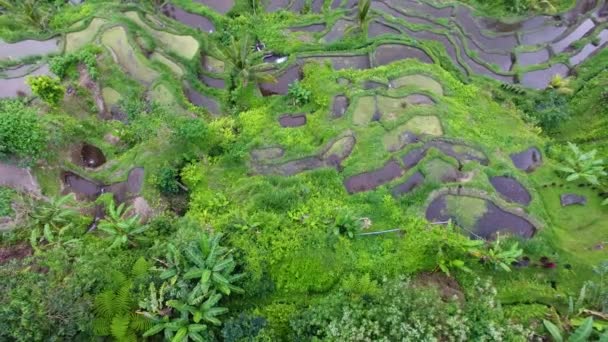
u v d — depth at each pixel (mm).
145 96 15914
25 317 8938
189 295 10406
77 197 13859
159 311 10180
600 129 16141
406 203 13547
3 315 8969
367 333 9734
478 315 10430
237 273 11578
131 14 17766
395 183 14008
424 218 13188
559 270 12539
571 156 15008
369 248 12570
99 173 14203
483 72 18203
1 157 13391
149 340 10469
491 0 19891
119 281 10672
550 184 14422
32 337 9039
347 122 15344
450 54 18453
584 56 18609
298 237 12305
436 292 11000
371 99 16047
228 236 12164
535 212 13562
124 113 15672
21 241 12227
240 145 14867
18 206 12766
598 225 13508
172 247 11031
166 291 10523
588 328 9922
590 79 17609
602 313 10672
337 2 19875
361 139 14898
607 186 14102
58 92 14430
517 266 12531
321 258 12125
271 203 13188
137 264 11008
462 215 13516
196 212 13234
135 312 10344
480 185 13859
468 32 19344
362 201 13602
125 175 14117
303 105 16266
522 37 19203
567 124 16750
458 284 12039
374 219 13211
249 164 14648
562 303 11852
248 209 13062
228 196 13578
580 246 13047
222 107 16406
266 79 16562
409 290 10641
